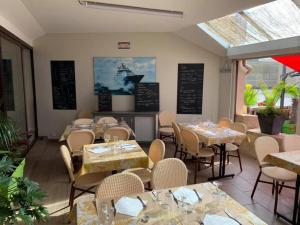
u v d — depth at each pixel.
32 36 5.67
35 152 5.36
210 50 6.09
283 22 4.16
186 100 6.29
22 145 3.86
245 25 4.78
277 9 3.99
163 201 1.90
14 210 1.90
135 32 6.06
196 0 3.41
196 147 3.85
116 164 2.91
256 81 6.16
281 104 4.95
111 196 2.10
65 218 2.91
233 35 5.29
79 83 6.21
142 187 2.16
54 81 6.19
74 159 3.96
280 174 3.07
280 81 5.16
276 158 2.90
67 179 3.99
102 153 3.13
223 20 4.93
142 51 6.16
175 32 6.00
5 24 3.94
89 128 4.54
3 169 2.11
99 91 6.25
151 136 6.01
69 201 3.14
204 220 1.66
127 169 3.16
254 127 5.54
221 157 4.08
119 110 6.26
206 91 6.28
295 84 4.82
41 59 6.10
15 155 3.19
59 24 5.16
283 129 4.92
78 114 6.17
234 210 1.80
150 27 5.51
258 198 3.39
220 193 2.01
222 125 5.08
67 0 3.62
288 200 3.33
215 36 5.51
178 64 6.21
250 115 5.73
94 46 6.11
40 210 2.05
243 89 5.94
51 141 6.21
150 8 3.78
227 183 3.87
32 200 1.99
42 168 4.45
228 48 5.69
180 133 4.41
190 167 4.58
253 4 3.48
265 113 4.77
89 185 2.95
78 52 6.12
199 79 6.23
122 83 6.23
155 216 1.72
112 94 6.26
